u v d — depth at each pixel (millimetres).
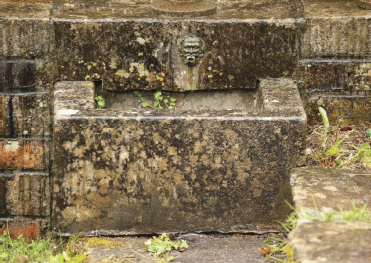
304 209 1876
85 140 2053
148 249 2043
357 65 2297
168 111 2080
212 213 2100
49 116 2316
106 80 2305
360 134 2289
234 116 2053
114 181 2078
